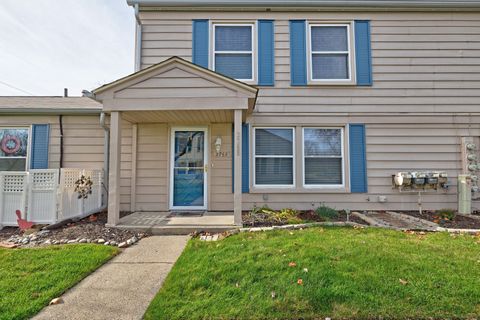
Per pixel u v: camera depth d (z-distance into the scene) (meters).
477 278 2.94
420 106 7.09
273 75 7.02
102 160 7.08
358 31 7.13
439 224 5.56
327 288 2.72
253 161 6.97
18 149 7.16
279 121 6.98
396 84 7.11
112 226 5.26
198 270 3.21
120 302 2.66
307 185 6.99
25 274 3.18
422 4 7.00
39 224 5.27
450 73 7.15
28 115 7.07
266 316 2.38
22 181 5.33
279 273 3.06
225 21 7.09
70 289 2.91
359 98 7.07
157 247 4.36
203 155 7.06
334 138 7.14
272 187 6.91
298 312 2.42
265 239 4.31
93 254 3.82
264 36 7.09
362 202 6.94
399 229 5.04
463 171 6.97
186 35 7.05
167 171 6.93
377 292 2.68
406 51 7.14
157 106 5.33
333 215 6.04
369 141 7.04
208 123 7.00
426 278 2.94
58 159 7.05
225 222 5.57
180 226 5.25
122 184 6.90
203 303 2.56
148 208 6.88
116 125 5.37
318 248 3.77
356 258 3.43
